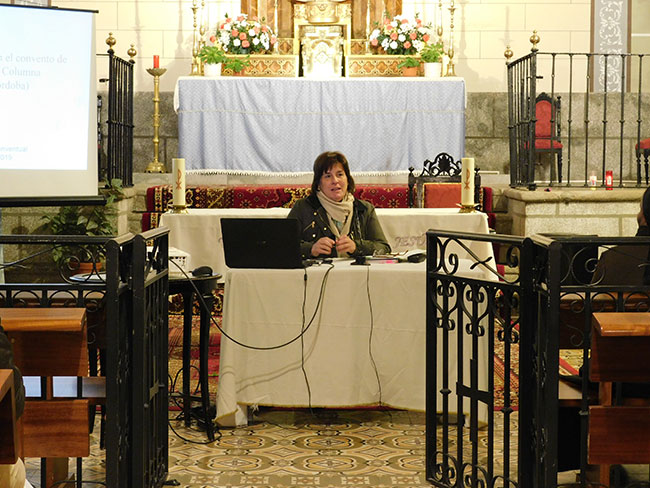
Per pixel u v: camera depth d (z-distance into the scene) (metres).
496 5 10.35
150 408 3.43
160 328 3.66
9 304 3.09
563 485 3.66
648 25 10.45
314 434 4.34
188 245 5.98
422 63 9.66
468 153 10.12
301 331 4.32
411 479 3.74
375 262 4.53
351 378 4.35
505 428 3.35
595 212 7.46
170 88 10.34
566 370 5.40
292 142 8.87
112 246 2.96
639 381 2.93
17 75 5.55
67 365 2.94
